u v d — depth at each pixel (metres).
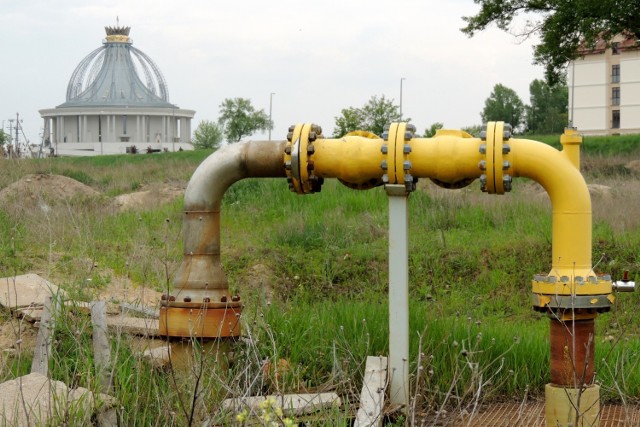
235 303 7.20
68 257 10.84
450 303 13.28
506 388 7.86
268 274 14.39
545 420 6.89
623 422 6.92
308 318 8.60
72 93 111.00
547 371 8.10
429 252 14.90
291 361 7.71
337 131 43.91
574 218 6.45
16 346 7.36
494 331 8.75
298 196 19.39
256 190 20.08
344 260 14.77
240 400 6.11
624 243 14.52
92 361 7.00
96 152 103.62
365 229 16.31
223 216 18.36
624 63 77.69
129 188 26.64
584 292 6.25
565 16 32.16
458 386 7.45
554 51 32.91
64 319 7.55
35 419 5.64
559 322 6.36
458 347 7.80
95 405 5.94
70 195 21.36
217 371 6.92
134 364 6.83
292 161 6.96
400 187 6.80
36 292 8.65
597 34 32.03
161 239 13.85
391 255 6.94
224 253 15.24
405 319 6.92
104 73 109.62
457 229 16.59
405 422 6.30
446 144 6.71
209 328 7.02
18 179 21.69
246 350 7.34
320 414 6.38
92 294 9.00
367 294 13.54
